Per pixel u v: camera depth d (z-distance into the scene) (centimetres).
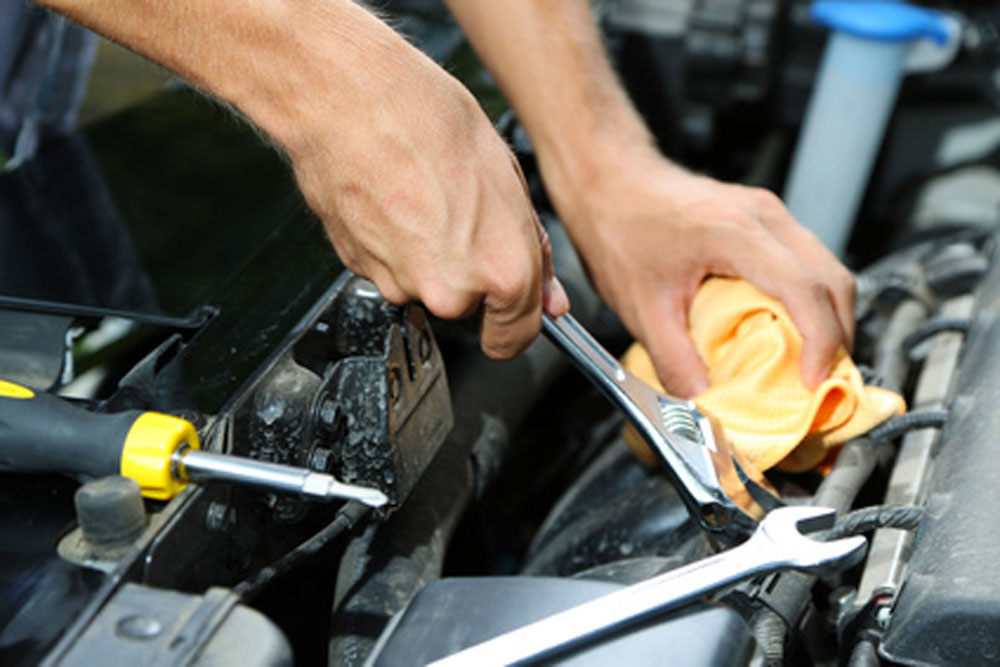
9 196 105
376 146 62
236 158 112
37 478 63
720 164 161
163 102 124
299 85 61
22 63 126
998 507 66
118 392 67
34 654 52
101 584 55
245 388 66
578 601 56
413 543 79
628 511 89
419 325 73
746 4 142
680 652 52
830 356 82
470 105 65
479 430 92
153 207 104
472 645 54
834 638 77
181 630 49
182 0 60
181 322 77
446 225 63
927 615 61
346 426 69
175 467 58
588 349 74
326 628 81
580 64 99
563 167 99
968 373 84
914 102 171
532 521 111
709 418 77
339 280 77
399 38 63
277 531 71
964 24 167
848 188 143
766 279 85
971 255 110
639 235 93
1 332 77
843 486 78
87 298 90
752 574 58
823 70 142
